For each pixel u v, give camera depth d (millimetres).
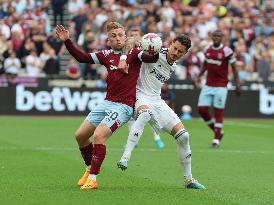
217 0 71500
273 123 54375
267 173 28250
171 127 23625
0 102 56562
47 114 56906
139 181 25219
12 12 63156
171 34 63656
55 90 56906
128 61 22844
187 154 23547
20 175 26047
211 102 39188
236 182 25734
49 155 32594
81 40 63156
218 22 69125
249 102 58906
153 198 21531
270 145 39156
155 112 23719
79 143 23547
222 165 30500
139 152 34750
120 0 70438
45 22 64188
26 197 21391
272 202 21703
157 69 23891
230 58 39312
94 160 22781
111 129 22797
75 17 64938
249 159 32719
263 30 70500
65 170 27578
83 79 59625
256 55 66062
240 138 42812
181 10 69938
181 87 58281
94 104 57406
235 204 21031
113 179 25531
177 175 27078
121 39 22891
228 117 58688
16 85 56750
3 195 21719
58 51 62344
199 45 62375
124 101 22969
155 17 67500
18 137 40906
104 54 23125
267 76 63625
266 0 74125
